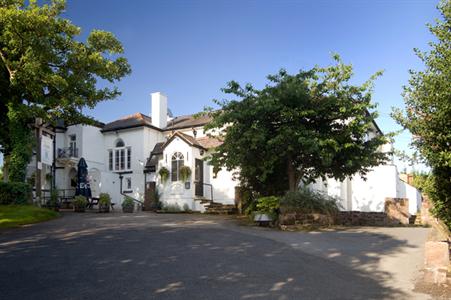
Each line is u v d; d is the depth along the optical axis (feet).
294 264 30.50
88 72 73.41
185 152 93.09
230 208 80.89
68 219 61.57
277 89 55.98
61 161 110.32
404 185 97.96
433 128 26.20
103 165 118.01
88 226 50.98
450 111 25.38
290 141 54.75
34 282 25.20
